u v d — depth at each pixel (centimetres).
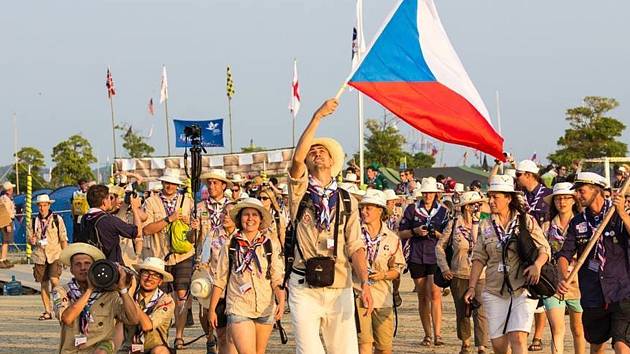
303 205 1356
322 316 1361
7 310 3244
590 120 9456
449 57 1681
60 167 11912
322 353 1353
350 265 1373
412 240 2270
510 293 1527
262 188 1823
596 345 1585
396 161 10812
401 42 1669
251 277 1507
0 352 2252
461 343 2270
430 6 1664
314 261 1329
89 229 1903
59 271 2956
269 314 1516
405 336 2417
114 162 5788
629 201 1839
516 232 1527
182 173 5738
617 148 9194
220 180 2186
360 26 4225
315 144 1376
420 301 2264
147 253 2245
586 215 1560
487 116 1691
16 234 6100
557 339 1730
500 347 1545
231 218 1559
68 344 1436
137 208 2164
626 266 1523
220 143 5581
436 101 1669
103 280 1395
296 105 6494
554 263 1609
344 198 1363
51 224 2933
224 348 1761
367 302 1349
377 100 1667
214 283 1541
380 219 1758
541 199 2092
